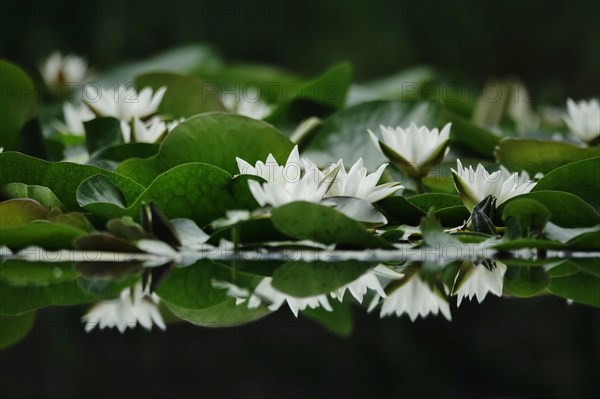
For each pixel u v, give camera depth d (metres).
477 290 2.52
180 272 2.58
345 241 2.61
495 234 2.63
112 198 2.66
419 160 2.74
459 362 2.34
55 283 2.53
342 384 2.30
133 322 2.41
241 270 2.59
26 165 2.70
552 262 2.62
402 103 2.90
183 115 3.03
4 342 2.37
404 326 2.42
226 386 2.30
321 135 2.89
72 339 2.38
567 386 2.29
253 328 2.41
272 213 2.58
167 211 2.67
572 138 3.18
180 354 2.35
